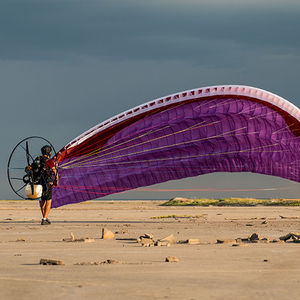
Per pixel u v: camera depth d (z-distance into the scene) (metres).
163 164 41.44
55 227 35.25
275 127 40.75
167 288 11.56
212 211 75.81
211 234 28.50
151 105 39.53
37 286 11.62
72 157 40.31
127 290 11.29
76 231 31.14
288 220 45.84
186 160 41.31
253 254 18.34
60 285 11.79
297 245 21.70
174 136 40.97
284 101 39.56
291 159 41.28
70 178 41.12
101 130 39.66
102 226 36.38
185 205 117.56
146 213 68.25
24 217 54.53
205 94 39.50
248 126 40.62
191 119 40.50
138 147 41.25
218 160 41.44
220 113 40.34
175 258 16.31
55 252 19.19
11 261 16.50
